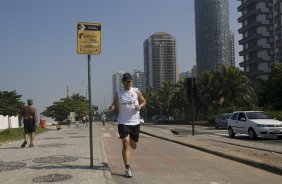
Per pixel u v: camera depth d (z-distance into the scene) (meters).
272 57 105.25
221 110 62.88
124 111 9.30
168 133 27.50
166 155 14.11
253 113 24.16
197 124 59.97
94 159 11.90
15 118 52.44
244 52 110.12
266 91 59.44
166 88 111.44
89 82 10.27
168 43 154.12
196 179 9.32
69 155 12.97
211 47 140.50
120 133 9.31
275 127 22.45
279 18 97.69
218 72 66.38
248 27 107.94
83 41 10.12
